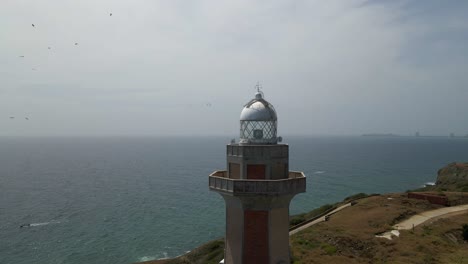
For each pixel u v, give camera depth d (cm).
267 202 2367
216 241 6228
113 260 6662
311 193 12875
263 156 2441
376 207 6131
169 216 9712
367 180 15975
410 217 5591
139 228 8606
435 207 6284
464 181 10831
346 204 7112
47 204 10925
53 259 6612
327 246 4231
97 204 11044
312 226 5225
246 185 2328
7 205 10712
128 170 19900
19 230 8256
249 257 2400
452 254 4075
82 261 6575
